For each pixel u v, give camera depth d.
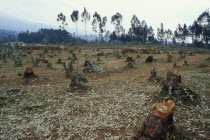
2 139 5.48
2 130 6.00
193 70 14.96
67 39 77.94
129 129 5.75
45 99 8.77
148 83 11.01
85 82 10.94
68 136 5.48
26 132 5.80
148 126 4.65
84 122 6.34
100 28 85.44
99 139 5.30
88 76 13.88
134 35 90.50
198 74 13.21
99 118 6.59
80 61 22.52
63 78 13.28
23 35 117.19
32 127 6.11
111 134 5.52
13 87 10.86
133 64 18.66
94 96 8.96
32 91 10.04
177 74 9.86
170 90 8.05
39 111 7.43
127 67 16.89
